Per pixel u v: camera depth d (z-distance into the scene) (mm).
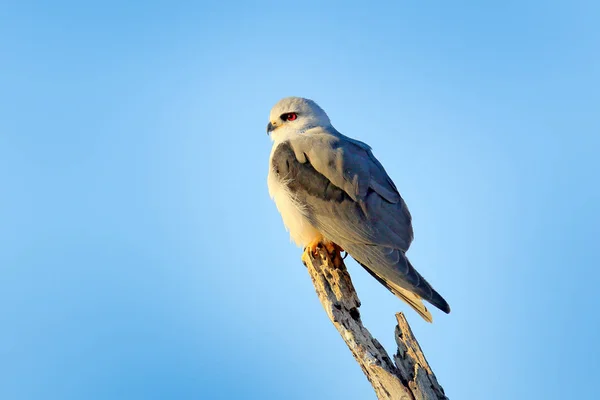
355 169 11297
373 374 7855
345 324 8672
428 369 7695
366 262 10781
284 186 11578
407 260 10516
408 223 11156
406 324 7957
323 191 11297
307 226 11531
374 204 11055
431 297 9695
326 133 12188
